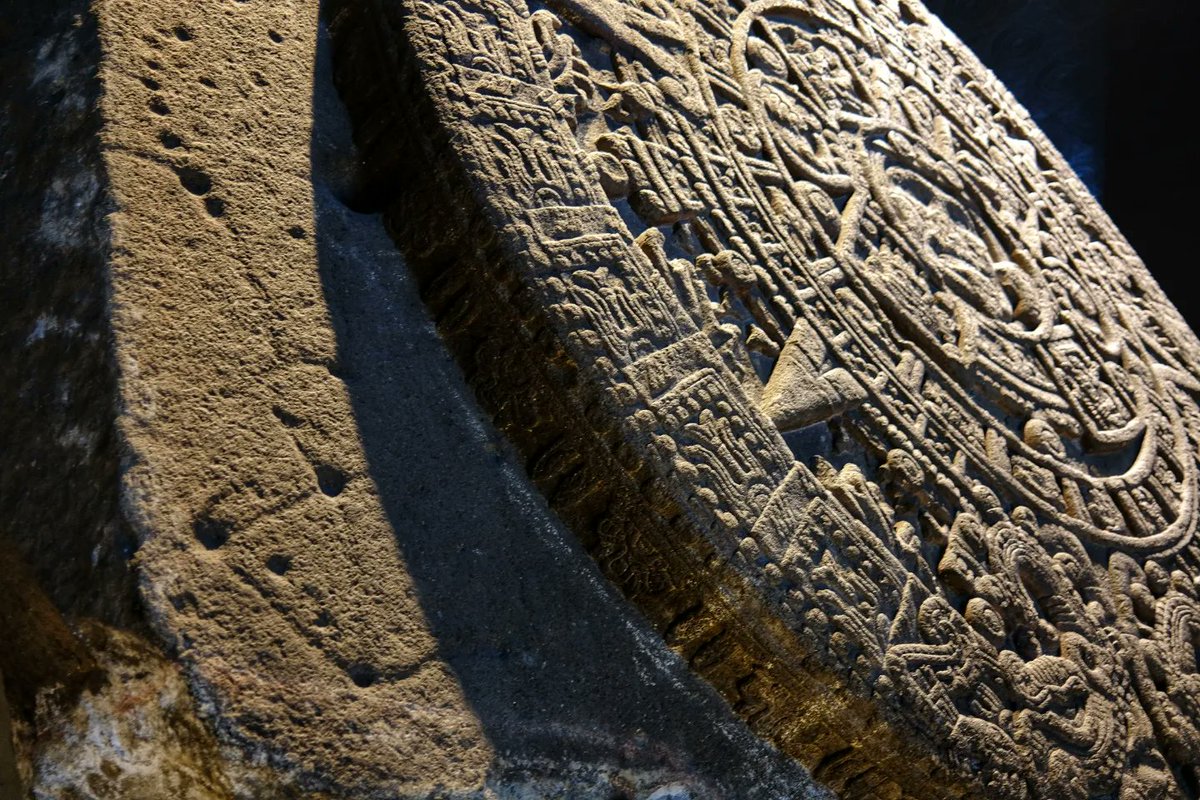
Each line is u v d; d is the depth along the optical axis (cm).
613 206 307
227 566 249
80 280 262
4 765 295
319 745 245
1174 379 458
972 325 395
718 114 358
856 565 303
